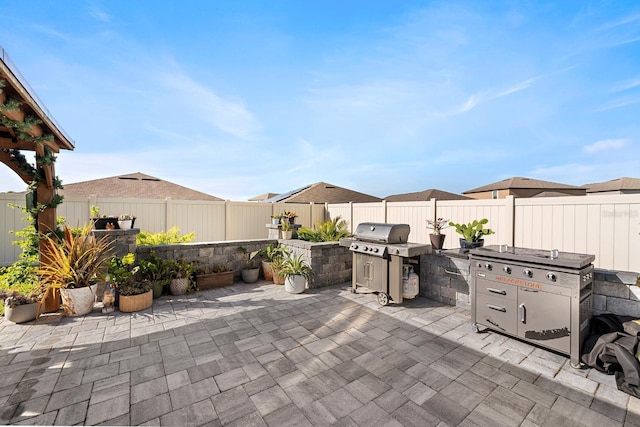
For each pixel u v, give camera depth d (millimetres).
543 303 2996
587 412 2166
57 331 3633
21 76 2900
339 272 6113
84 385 2492
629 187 15500
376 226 5074
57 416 2098
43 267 4500
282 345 3281
